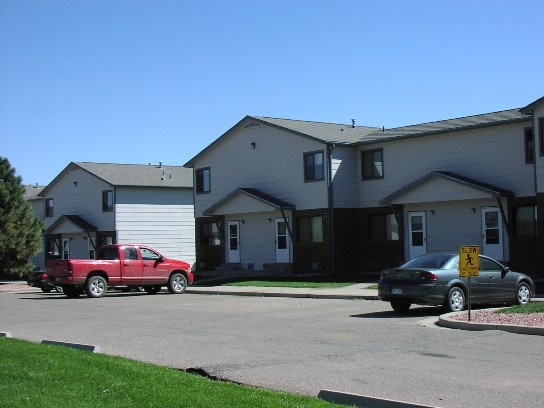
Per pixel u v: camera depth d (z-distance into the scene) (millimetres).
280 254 36125
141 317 19094
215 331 15438
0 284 41906
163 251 47469
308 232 34750
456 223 30422
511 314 15695
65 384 8812
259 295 26547
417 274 17531
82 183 48938
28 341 13398
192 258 48812
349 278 30781
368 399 7871
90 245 48219
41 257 54031
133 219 46406
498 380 9297
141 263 28812
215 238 40094
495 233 29203
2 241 41219
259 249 37250
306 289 26766
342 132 36375
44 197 52938
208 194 40094
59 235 51188
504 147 28922
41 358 10797
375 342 12945
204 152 40188
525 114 27734
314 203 34156
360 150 34344
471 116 33156
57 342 13352
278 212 36219
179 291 29672
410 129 34281
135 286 29328
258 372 10375
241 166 38031
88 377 9227
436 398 8383
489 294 18297
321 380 9664
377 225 33938
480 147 29734
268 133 36562
